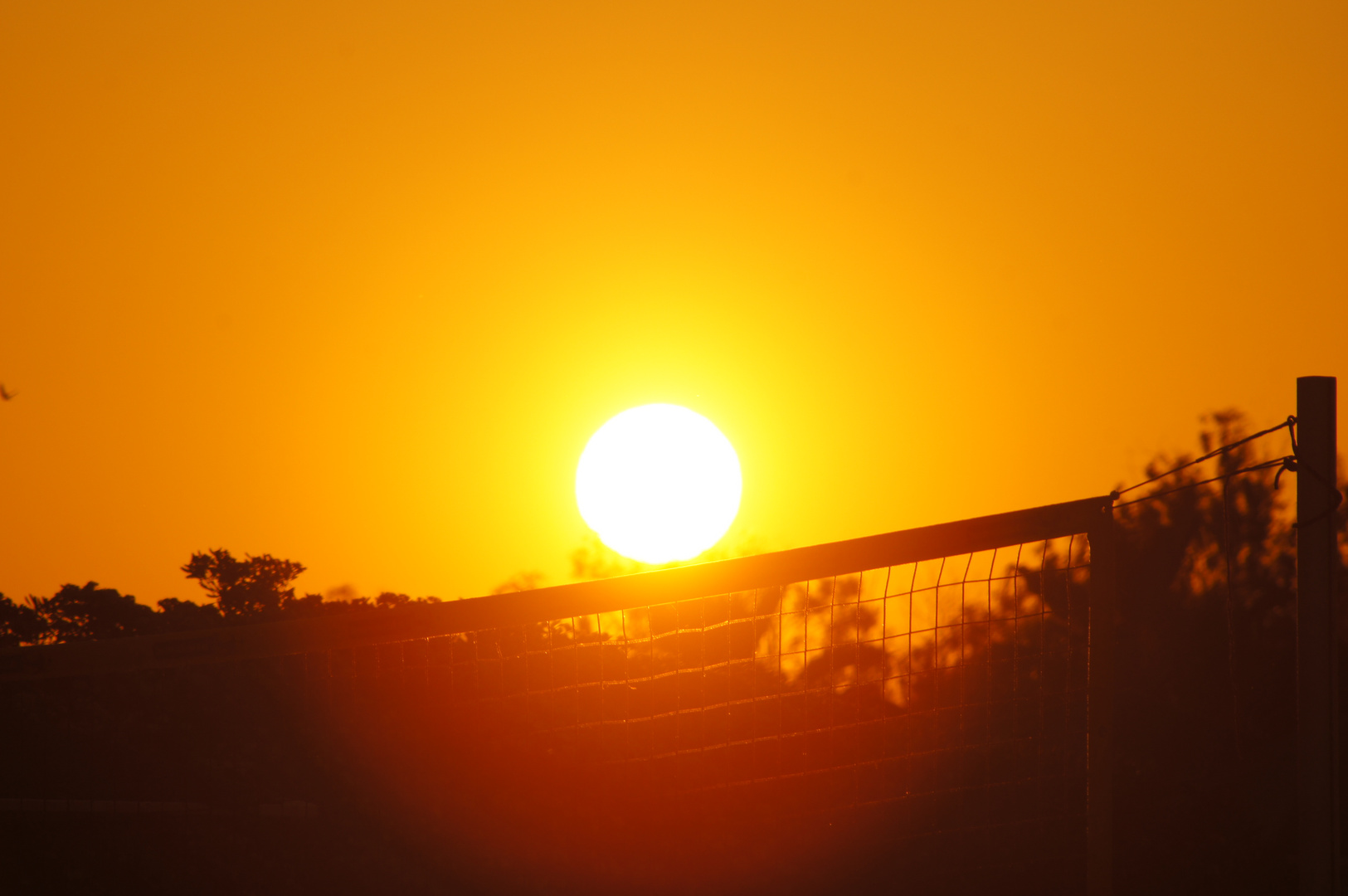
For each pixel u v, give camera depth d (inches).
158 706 1066.7
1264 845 1039.0
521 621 677.9
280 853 968.3
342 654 1069.1
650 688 976.3
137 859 941.2
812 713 927.0
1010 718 976.3
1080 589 1077.1
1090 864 659.4
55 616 2289.6
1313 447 616.1
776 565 676.7
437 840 975.6
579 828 983.0
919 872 925.2
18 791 1001.5
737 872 948.0
